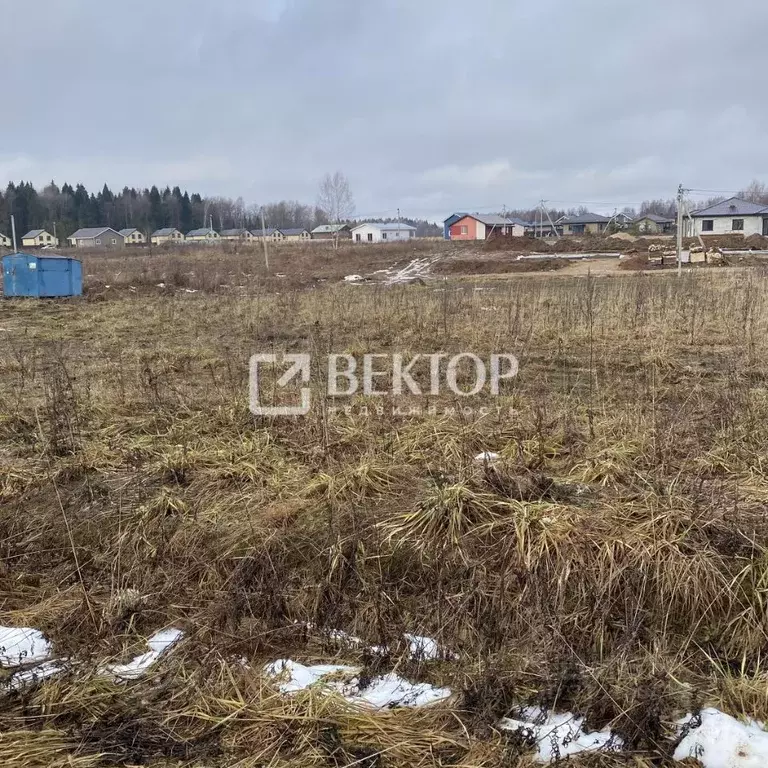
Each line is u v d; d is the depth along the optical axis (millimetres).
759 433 4984
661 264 27281
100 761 2428
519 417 5562
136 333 11477
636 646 2961
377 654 2992
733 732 2463
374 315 12164
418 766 2387
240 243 55844
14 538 3992
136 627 3273
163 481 4602
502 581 3268
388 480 4465
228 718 2611
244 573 3482
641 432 5016
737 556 3238
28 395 6980
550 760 2418
